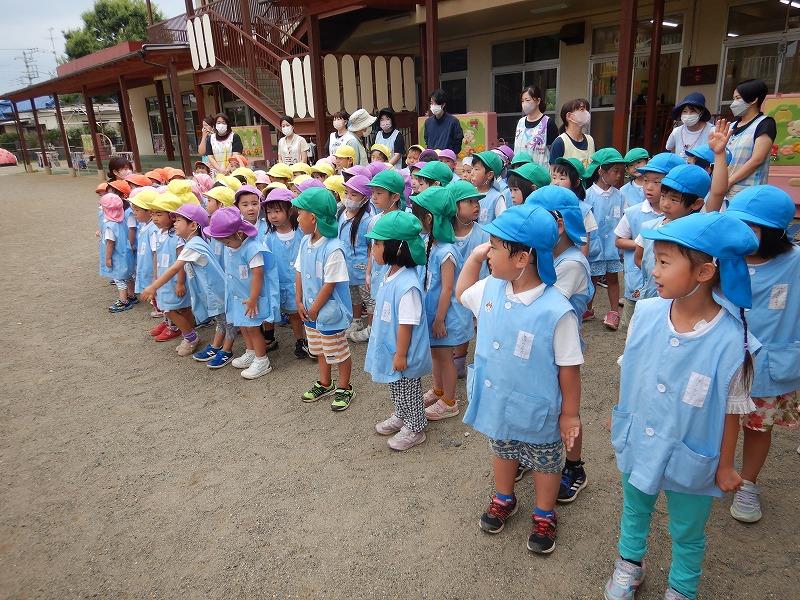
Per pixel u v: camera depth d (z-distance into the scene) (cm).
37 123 2600
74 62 1930
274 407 384
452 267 321
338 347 366
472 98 1305
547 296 214
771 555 231
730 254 161
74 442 352
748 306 168
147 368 463
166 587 235
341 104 1044
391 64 1098
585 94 1087
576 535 250
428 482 293
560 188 259
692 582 196
